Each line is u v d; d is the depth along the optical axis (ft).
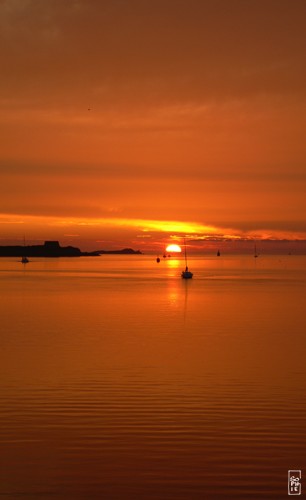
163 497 44.04
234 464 48.98
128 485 45.65
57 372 80.59
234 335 118.21
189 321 143.64
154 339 112.16
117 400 66.13
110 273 474.49
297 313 165.37
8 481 46.09
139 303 197.98
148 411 62.08
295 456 50.49
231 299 217.56
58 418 59.67
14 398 66.74
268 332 123.13
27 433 55.42
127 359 90.68
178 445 52.70
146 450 51.67
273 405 64.54
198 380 76.13
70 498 43.80
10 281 346.95
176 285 311.47
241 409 63.00
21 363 87.20
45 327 131.03
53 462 49.26
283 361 89.56
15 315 158.10
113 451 51.39
